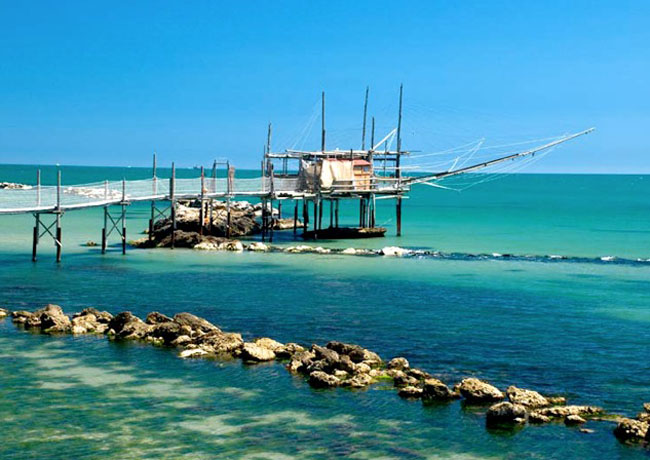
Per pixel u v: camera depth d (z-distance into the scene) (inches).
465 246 3164.4
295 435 1029.2
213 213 3548.2
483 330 1596.9
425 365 1338.6
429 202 7352.4
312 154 3474.4
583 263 2632.9
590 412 1109.7
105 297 1911.9
